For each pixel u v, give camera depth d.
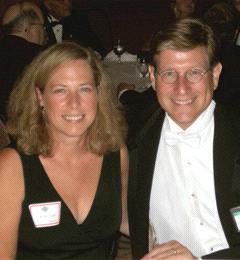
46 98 1.90
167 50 1.83
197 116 1.96
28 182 1.97
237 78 2.93
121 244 3.28
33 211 1.96
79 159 2.06
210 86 1.90
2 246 1.92
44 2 5.99
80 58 1.90
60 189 2.01
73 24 6.04
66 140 1.99
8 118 2.06
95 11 7.15
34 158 1.99
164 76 1.87
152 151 2.03
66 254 2.00
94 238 2.04
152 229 2.05
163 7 8.71
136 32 8.57
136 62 4.63
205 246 1.98
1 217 1.94
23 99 2.00
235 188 1.91
